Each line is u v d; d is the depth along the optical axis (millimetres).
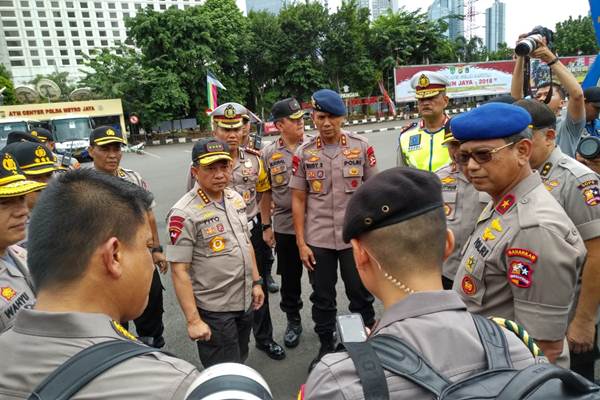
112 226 955
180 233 2318
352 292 3004
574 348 1889
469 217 2410
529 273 1393
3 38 65438
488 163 1511
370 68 27828
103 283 955
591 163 2502
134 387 794
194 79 23672
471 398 745
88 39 70625
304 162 3055
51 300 935
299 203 3113
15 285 1634
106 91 22609
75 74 70062
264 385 780
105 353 828
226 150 2387
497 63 26500
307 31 25969
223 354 2453
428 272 989
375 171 3066
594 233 1832
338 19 26609
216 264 2391
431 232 971
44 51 68312
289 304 3379
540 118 1947
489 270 1536
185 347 3338
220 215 2434
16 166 1706
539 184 1526
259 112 27328
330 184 2965
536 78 3578
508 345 895
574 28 40188
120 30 72625
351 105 27766
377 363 819
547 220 1406
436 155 3125
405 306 943
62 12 68312
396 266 980
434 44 30484
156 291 3139
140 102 23141
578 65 26172
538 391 738
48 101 24531
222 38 24016
